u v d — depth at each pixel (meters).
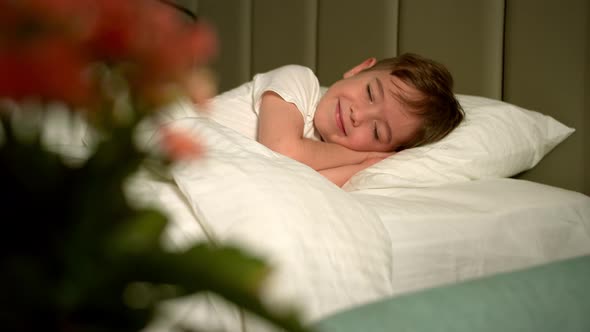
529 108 1.20
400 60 1.21
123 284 0.21
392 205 0.78
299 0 1.62
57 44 0.17
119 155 0.21
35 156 0.21
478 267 0.79
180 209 0.60
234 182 0.59
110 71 0.20
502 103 1.13
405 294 0.43
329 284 0.52
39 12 0.17
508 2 1.23
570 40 1.13
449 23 1.32
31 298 0.20
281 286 0.48
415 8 1.38
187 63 0.20
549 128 1.12
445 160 0.98
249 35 1.77
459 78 1.31
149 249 0.21
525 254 0.83
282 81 1.13
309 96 1.17
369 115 1.09
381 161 0.99
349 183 0.98
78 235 0.21
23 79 0.17
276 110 1.06
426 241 0.74
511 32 1.23
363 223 0.62
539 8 1.18
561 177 1.16
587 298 0.49
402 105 1.09
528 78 1.20
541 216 0.88
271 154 0.71
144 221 0.22
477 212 0.83
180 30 0.20
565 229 0.89
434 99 1.09
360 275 0.56
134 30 0.19
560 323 0.45
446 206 0.83
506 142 1.05
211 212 0.56
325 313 0.50
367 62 1.28
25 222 0.21
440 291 0.44
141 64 0.20
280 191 0.58
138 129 0.22
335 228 0.58
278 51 1.69
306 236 0.54
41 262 0.21
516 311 0.44
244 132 1.10
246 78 1.79
